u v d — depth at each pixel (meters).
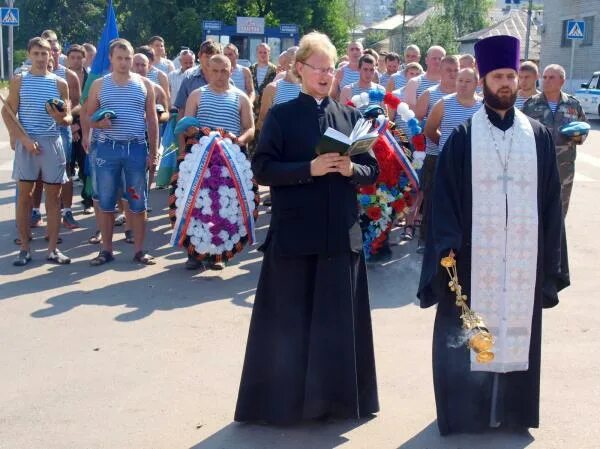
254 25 24.67
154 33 43.09
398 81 10.23
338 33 46.91
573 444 4.16
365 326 4.37
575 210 10.71
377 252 7.83
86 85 9.06
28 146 7.23
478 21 58.94
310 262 4.18
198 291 6.83
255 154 4.17
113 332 5.79
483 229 4.05
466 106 7.62
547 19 38.62
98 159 7.43
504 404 4.23
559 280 4.25
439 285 4.11
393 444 4.16
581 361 5.33
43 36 8.99
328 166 3.92
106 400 4.68
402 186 7.62
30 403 4.63
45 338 5.64
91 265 7.54
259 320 4.28
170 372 5.08
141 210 7.59
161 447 4.14
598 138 19.69
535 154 4.07
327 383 4.24
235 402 4.66
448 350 4.17
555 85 7.84
